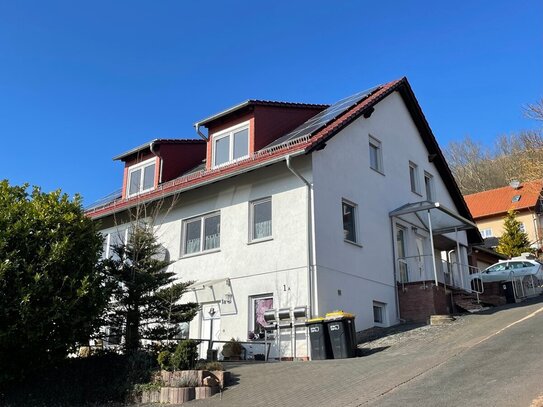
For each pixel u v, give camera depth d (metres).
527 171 27.62
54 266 9.51
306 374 10.33
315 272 14.51
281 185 15.91
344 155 17.03
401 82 21.23
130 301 11.35
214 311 16.14
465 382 7.93
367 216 17.56
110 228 20.41
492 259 32.03
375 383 8.75
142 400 9.70
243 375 10.78
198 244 17.92
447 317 15.29
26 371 9.66
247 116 18.39
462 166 64.00
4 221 9.44
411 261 19.52
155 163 21.09
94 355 11.06
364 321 15.98
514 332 11.38
